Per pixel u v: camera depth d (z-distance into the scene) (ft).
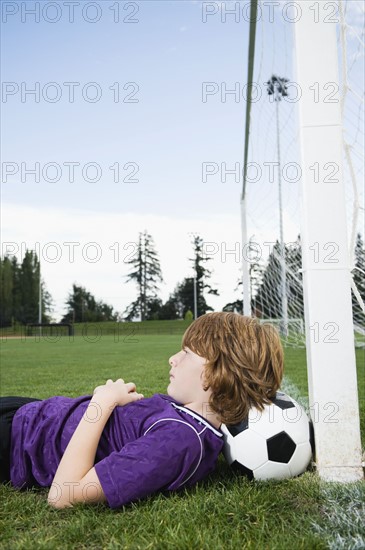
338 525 4.61
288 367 23.86
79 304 167.43
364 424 9.32
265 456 5.78
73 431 5.51
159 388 16.43
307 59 6.43
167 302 166.61
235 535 4.30
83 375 23.39
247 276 34.50
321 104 6.36
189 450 5.08
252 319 5.96
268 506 5.02
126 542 4.21
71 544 4.25
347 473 5.89
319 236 6.18
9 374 24.71
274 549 4.02
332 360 6.03
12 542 4.32
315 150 6.31
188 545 4.09
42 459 5.63
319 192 6.24
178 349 48.47
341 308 6.07
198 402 5.61
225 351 5.49
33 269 184.75
